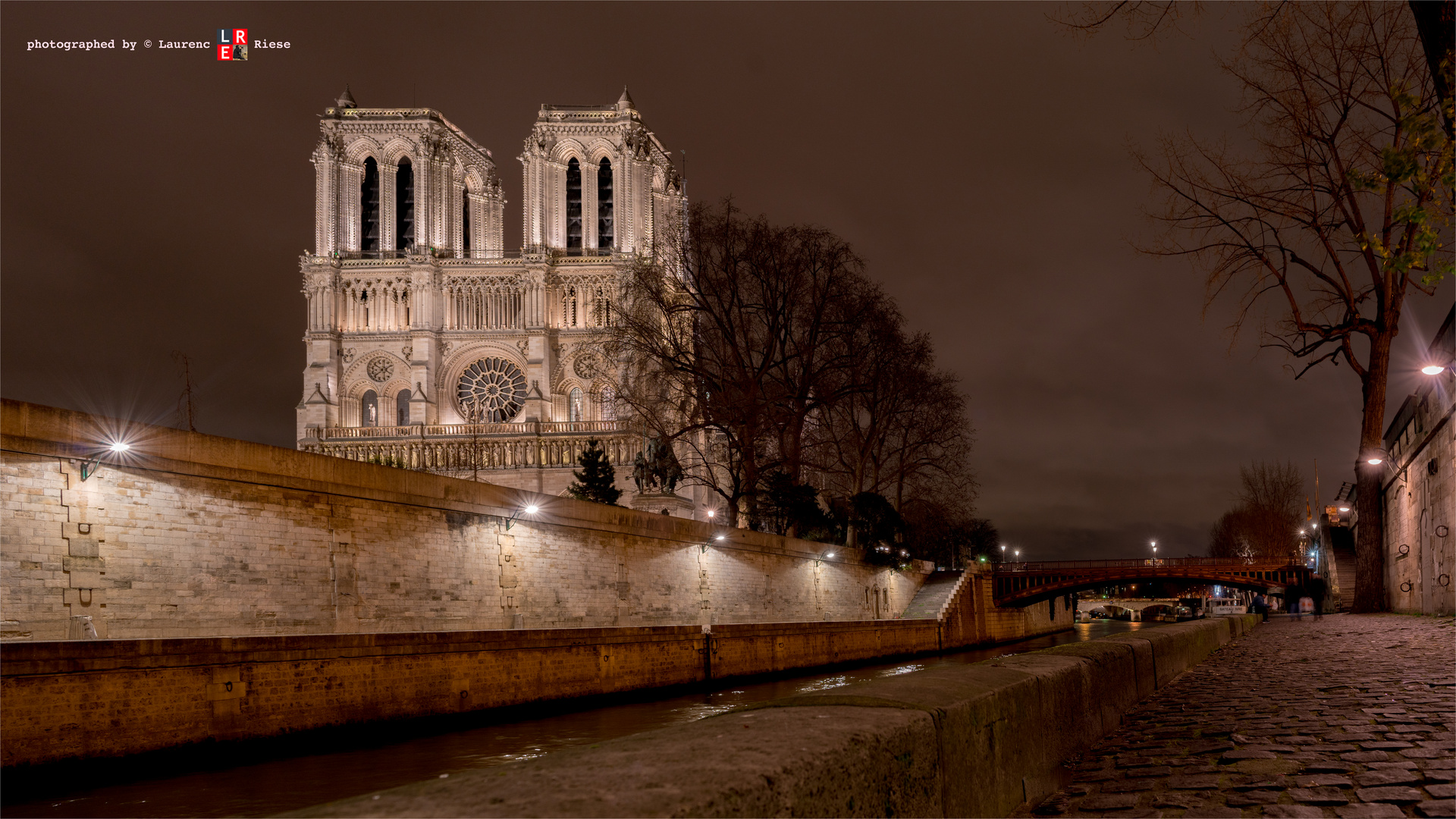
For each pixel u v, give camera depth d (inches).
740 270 2064.5
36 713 643.5
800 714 136.2
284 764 764.6
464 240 5251.0
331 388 4434.1
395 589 1154.7
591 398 4431.6
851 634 1920.5
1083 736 279.4
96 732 676.1
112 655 687.1
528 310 4471.0
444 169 4685.0
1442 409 1010.7
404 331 4480.8
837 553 2326.5
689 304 2185.0
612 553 1544.0
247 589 985.5
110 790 655.8
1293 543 3516.2
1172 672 516.1
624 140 4653.1
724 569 1846.7
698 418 2269.9
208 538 952.9
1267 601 2992.1
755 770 96.4
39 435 818.2
